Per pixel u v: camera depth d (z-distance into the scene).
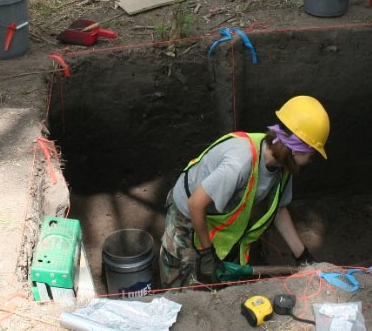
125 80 4.95
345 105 5.38
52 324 2.58
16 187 3.41
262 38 5.00
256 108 5.28
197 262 3.35
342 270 2.83
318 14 5.23
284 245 5.21
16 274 2.82
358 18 5.23
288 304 2.59
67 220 3.01
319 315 2.56
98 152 5.16
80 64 4.78
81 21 5.11
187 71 5.01
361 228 5.54
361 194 5.86
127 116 5.08
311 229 5.55
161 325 2.50
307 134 2.80
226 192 2.88
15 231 3.07
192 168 3.20
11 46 4.69
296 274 2.82
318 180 5.76
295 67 5.14
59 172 3.70
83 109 4.91
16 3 4.55
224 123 5.18
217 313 2.62
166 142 5.29
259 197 3.08
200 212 2.97
